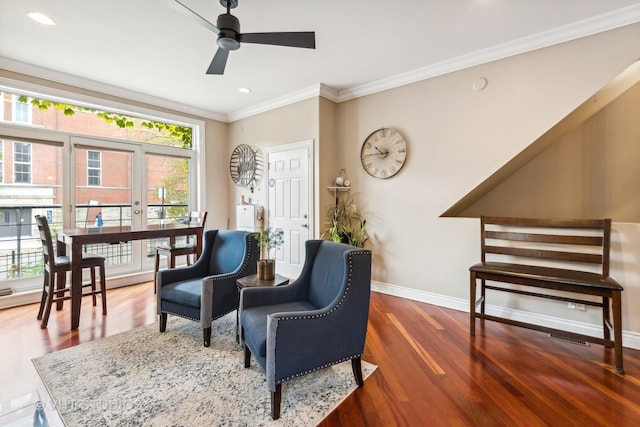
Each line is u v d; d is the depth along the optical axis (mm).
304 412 1708
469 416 1683
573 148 3305
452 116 3314
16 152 3496
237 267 2820
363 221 3982
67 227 3834
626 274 2430
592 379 2021
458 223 3311
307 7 2355
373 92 3941
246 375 2053
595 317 2592
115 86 3982
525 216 3590
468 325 2916
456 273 3328
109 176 4219
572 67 2662
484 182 3199
